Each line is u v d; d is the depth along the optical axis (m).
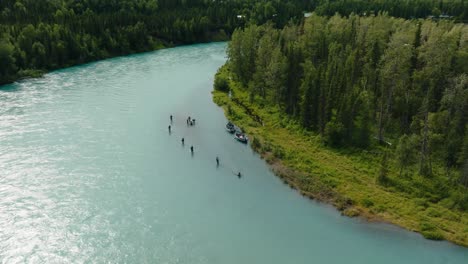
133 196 72.00
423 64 105.62
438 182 74.44
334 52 118.06
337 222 66.50
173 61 185.62
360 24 155.00
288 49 119.25
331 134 89.88
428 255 59.31
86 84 140.62
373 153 85.81
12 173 77.06
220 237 62.38
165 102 123.81
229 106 115.69
